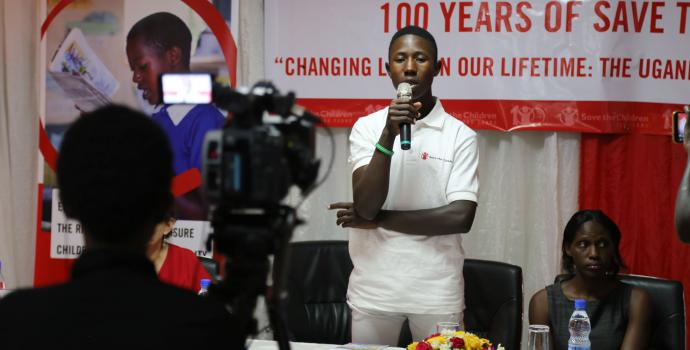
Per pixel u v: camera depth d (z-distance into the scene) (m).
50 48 4.04
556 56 3.64
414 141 2.82
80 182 1.02
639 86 3.62
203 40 3.91
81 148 1.03
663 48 3.59
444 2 3.68
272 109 1.18
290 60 3.82
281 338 1.24
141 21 3.96
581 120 3.64
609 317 2.78
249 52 3.88
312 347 2.49
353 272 2.90
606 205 3.75
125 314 1.01
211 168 1.12
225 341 1.04
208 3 3.89
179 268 2.81
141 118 1.06
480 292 3.07
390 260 2.77
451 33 3.69
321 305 3.30
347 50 3.77
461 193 2.77
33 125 4.16
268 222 1.16
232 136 1.12
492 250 3.85
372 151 2.87
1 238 4.17
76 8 4.02
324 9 3.78
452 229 2.73
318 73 3.80
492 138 3.83
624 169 3.72
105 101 4.00
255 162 1.11
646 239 3.72
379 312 2.80
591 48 3.62
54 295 1.03
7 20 4.14
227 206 1.15
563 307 2.84
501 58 3.67
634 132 3.64
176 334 1.01
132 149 1.03
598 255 2.77
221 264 1.27
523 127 3.68
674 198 3.68
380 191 2.67
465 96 3.70
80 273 1.05
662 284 2.82
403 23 3.71
